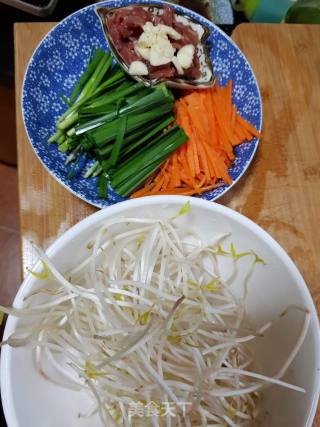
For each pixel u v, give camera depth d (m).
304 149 0.30
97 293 0.20
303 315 0.20
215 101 0.30
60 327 0.21
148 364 0.19
